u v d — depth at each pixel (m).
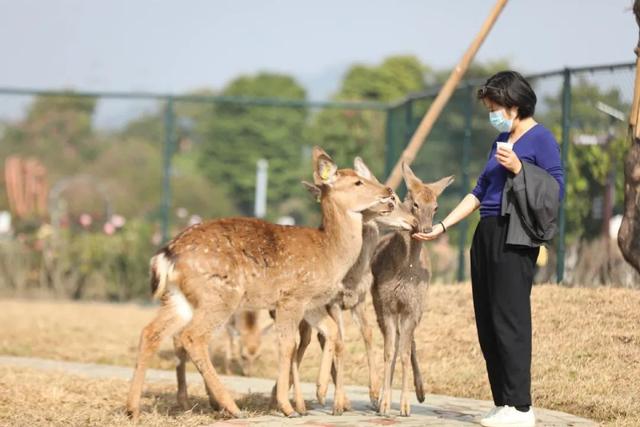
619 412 12.81
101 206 48.22
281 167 53.91
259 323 17.17
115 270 29.75
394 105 26.81
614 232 20.41
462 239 21.97
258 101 26.98
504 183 11.41
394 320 13.19
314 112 54.06
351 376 16.02
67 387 14.97
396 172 16.42
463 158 22.58
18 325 22.61
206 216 51.09
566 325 15.52
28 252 30.16
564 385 13.80
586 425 11.92
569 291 16.77
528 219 11.07
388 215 12.80
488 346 11.63
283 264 12.62
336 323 13.23
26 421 12.41
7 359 18.33
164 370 17.50
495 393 11.66
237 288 12.38
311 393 14.78
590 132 19.06
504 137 11.75
